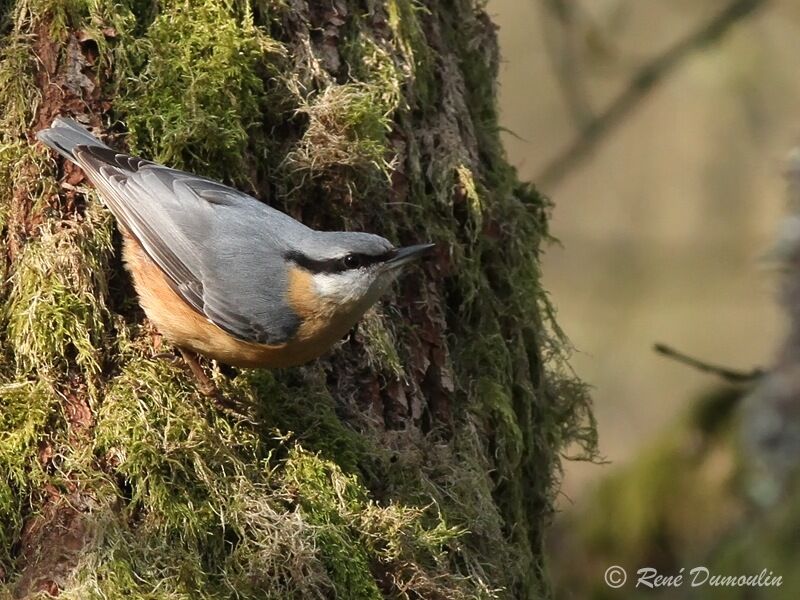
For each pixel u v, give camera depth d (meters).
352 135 8.58
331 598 7.87
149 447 7.70
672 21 18.86
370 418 8.72
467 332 9.41
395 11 8.90
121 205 8.02
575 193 20.98
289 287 8.29
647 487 13.41
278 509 7.96
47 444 7.70
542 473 10.05
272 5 8.58
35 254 8.07
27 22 8.23
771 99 18.27
